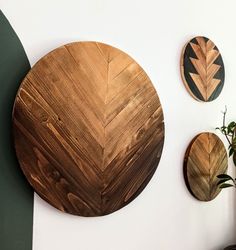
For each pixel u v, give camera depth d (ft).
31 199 3.38
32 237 3.38
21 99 3.26
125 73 4.01
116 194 3.89
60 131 3.50
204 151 4.92
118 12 4.13
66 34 3.69
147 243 4.29
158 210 4.43
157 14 4.51
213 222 5.14
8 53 3.29
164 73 4.55
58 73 3.50
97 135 3.76
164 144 4.53
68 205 3.52
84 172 3.65
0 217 3.19
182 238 4.70
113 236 3.98
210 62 5.07
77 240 3.68
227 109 5.38
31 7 3.47
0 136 3.21
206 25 5.14
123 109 3.97
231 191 5.43
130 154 4.02
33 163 3.31
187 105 4.82
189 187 4.72
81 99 3.65
